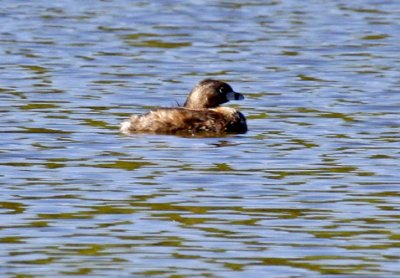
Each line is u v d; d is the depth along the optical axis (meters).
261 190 17.14
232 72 27.42
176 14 35.34
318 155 19.38
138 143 20.27
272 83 26.12
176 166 18.56
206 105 22.34
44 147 19.77
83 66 27.80
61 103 23.69
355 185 17.45
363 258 14.17
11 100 23.81
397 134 21.03
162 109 21.53
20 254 14.20
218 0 37.88
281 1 37.84
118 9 36.03
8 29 32.44
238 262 13.98
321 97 24.52
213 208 16.20
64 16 34.66
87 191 17.00
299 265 13.91
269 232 15.15
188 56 29.34
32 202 16.41
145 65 28.14
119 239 14.80
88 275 13.50
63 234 14.98
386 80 26.36
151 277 13.45
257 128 21.69
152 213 15.93
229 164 18.69
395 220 15.71
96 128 21.47
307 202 16.55
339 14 35.53
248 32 32.59
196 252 14.34
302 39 31.61
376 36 32.12
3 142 20.08
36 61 28.27
